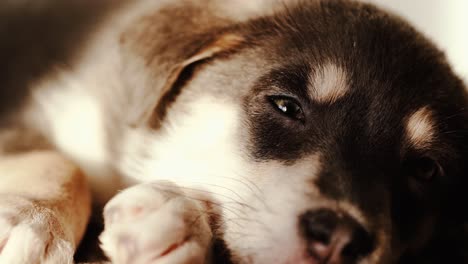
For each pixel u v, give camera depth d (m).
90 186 0.39
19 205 0.32
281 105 0.35
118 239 0.31
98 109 0.40
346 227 0.31
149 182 0.34
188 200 0.33
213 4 0.39
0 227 0.31
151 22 0.39
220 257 0.33
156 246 0.31
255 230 0.33
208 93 0.37
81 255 0.34
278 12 0.38
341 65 0.35
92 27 0.43
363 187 0.32
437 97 0.36
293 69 0.35
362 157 0.33
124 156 0.39
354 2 0.39
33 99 0.43
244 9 0.38
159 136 0.38
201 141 0.36
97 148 0.40
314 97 0.35
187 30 0.38
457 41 0.41
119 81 0.39
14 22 0.46
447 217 0.38
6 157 0.38
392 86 0.35
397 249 0.36
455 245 0.39
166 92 0.38
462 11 0.42
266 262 0.32
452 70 0.38
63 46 0.44
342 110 0.34
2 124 0.43
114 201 0.32
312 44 0.36
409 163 0.35
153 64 0.38
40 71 0.44
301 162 0.33
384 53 0.36
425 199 0.36
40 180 0.34
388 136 0.34
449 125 0.36
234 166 0.35
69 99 0.42
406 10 0.41
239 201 0.34
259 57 0.36
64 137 0.41
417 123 0.35
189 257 0.31
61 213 0.33
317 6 0.38
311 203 0.32
